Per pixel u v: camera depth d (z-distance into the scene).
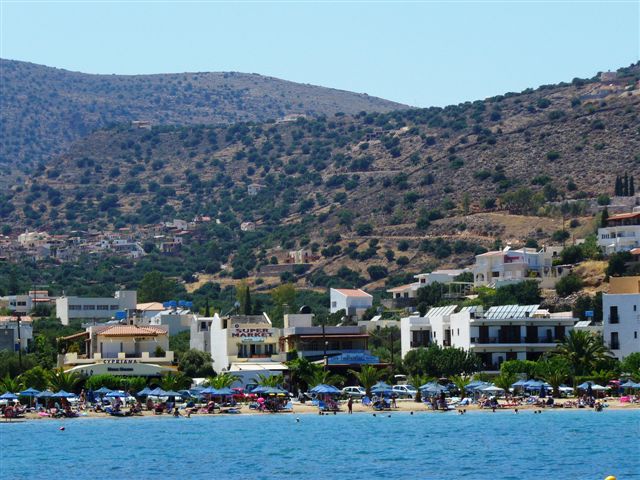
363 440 146.62
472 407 187.50
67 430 161.50
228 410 183.25
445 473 120.19
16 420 174.62
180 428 162.75
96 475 121.31
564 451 134.00
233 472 122.12
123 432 158.25
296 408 189.00
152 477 119.75
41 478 120.06
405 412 183.75
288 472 121.75
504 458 129.50
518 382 193.50
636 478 115.94
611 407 184.12
